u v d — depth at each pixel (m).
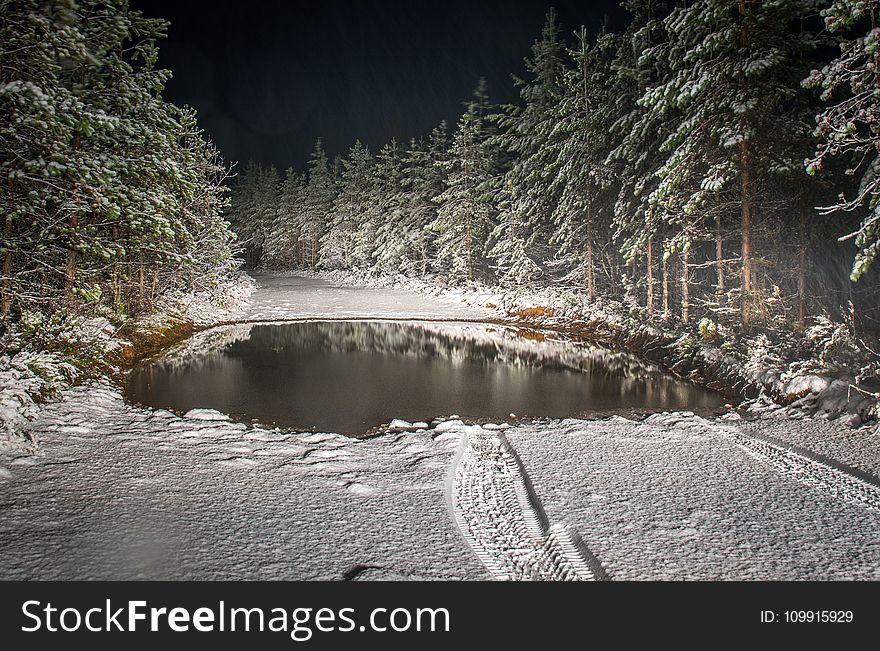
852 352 11.53
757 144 15.16
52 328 12.14
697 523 5.65
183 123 24.59
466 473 7.19
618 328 21.41
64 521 5.38
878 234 9.27
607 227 26.03
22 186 10.80
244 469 7.04
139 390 12.39
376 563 4.81
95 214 12.40
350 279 50.91
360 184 59.59
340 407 11.17
